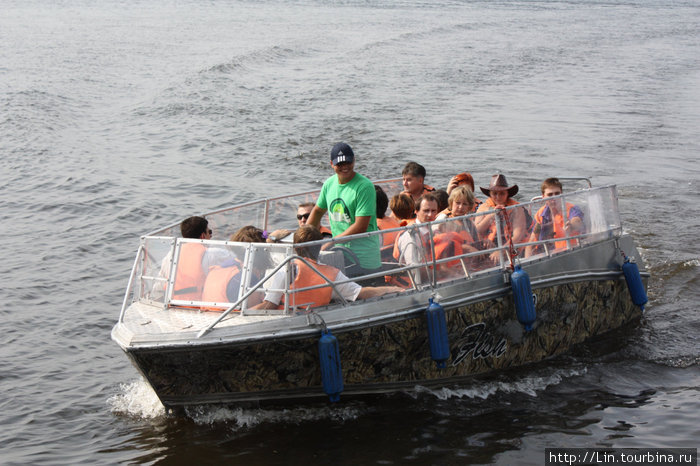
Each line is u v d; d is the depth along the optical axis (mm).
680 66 35375
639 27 56938
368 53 37844
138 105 24109
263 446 6098
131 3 66938
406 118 21938
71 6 62844
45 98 24422
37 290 9984
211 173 16172
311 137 19406
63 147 18547
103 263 11078
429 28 50906
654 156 17422
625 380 7285
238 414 6484
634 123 21406
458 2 75812
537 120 21781
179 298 6418
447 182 15125
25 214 13375
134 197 14383
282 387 6266
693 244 11203
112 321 9102
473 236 6961
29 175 15953
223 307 6250
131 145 18859
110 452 6133
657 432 6297
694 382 7254
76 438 6418
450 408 6695
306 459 5906
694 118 22312
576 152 17812
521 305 6875
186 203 14078
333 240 6297
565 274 7602
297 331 6000
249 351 5969
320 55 36906
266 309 6145
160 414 6719
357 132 20016
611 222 8352
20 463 6000
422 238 6617
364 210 6836
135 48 38156
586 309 7945
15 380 7559
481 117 22219
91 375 7699
